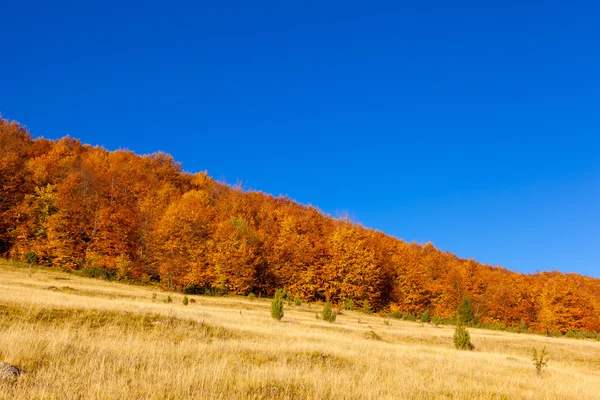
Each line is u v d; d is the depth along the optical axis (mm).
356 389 9094
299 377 9781
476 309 74125
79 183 66688
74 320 15164
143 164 86438
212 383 8102
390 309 70125
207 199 83625
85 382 7336
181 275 59188
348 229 76625
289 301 56594
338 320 40812
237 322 22953
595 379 16578
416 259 79500
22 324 13195
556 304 66500
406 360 15609
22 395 6340
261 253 70000
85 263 57000
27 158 73750
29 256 50562
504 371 15695
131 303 24484
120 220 64438
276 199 99562
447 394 10266
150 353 10797
